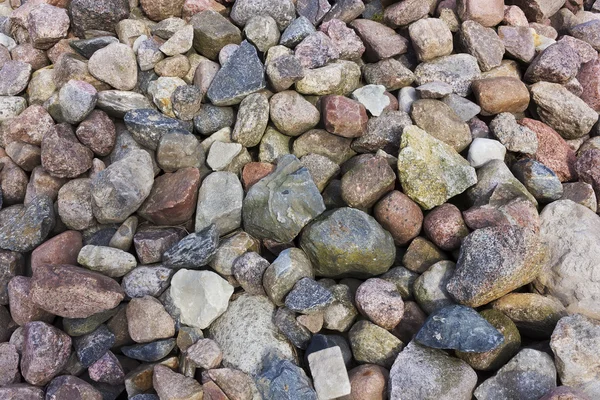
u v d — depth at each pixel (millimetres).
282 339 680
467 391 618
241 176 771
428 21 852
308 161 772
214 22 842
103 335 669
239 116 775
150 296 691
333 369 633
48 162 740
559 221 714
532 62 877
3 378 655
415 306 688
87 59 840
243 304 704
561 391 585
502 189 735
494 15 889
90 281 655
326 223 703
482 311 668
